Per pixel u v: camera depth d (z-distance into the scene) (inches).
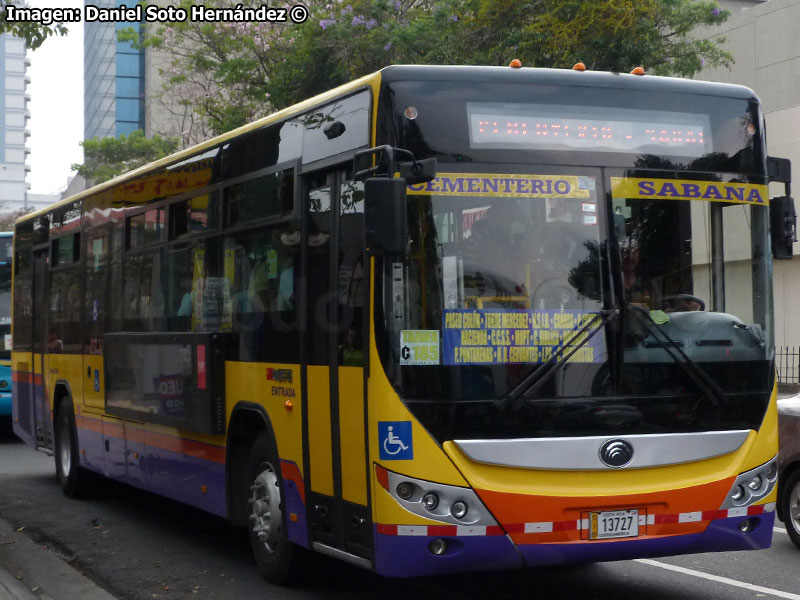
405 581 296.8
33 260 530.0
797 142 818.2
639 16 774.5
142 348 368.2
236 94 1140.5
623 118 244.8
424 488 223.0
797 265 828.6
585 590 284.7
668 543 232.7
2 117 6294.3
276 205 285.9
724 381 242.4
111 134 2861.7
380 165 223.9
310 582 292.5
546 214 236.1
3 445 701.3
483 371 227.8
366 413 233.1
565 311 233.5
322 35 915.4
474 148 234.7
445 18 853.8
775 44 1058.7
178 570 319.3
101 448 422.6
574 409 229.9
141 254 381.7
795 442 335.3
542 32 756.6
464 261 230.5
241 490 308.3
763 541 244.5
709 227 247.0
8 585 288.7
